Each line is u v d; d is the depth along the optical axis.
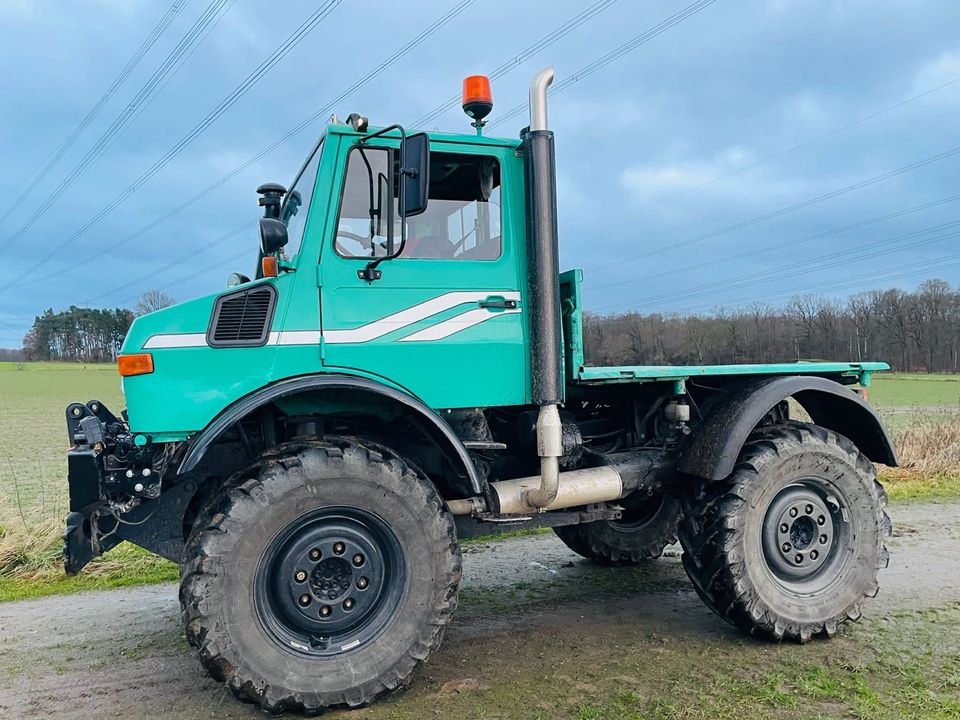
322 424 3.57
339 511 3.22
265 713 3.18
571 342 3.87
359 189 3.52
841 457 4.04
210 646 2.97
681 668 3.55
